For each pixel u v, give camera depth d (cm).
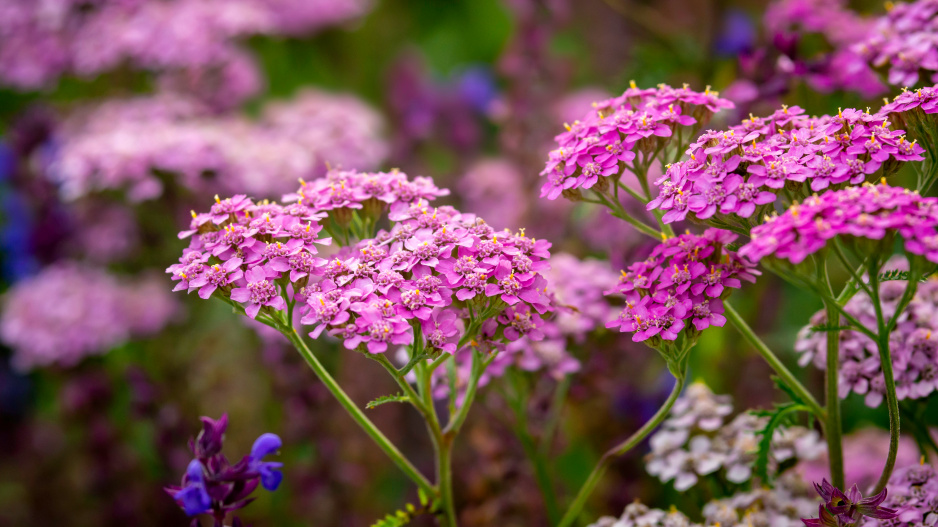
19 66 60
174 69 61
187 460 47
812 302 48
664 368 46
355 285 30
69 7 59
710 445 36
